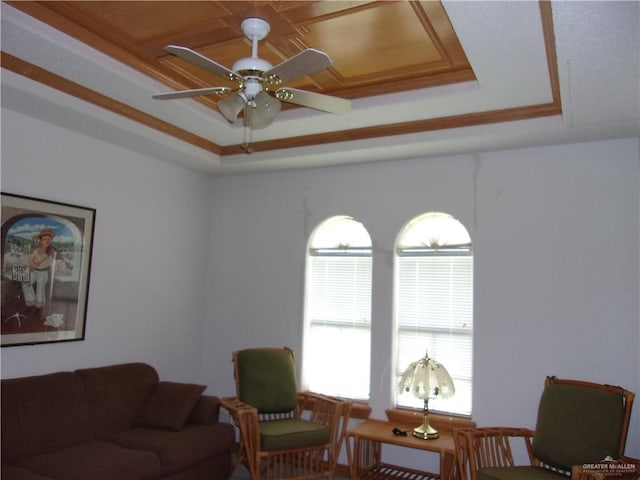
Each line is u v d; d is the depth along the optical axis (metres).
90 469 3.02
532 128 3.59
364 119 3.80
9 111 3.50
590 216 3.78
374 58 3.10
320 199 4.80
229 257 5.19
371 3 2.54
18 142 3.55
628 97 2.99
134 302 4.44
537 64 2.84
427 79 3.31
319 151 4.35
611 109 3.18
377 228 4.51
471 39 2.57
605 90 2.90
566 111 3.22
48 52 2.88
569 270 3.80
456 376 4.17
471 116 3.69
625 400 3.11
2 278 3.45
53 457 3.18
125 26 2.79
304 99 2.64
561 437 3.23
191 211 5.07
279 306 4.89
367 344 4.53
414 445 3.62
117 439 3.61
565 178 3.88
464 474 3.34
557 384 3.45
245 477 4.25
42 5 2.59
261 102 2.65
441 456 3.53
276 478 4.09
